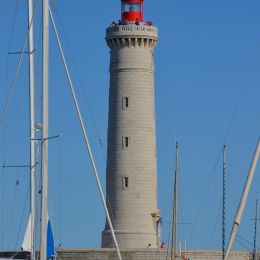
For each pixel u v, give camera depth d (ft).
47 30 469.57
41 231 465.47
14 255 609.01
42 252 465.06
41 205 466.29
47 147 468.34
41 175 468.34
